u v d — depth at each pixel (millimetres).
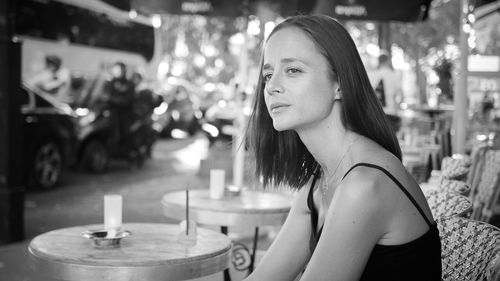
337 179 1647
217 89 18594
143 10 6676
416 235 1537
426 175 6668
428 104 11031
